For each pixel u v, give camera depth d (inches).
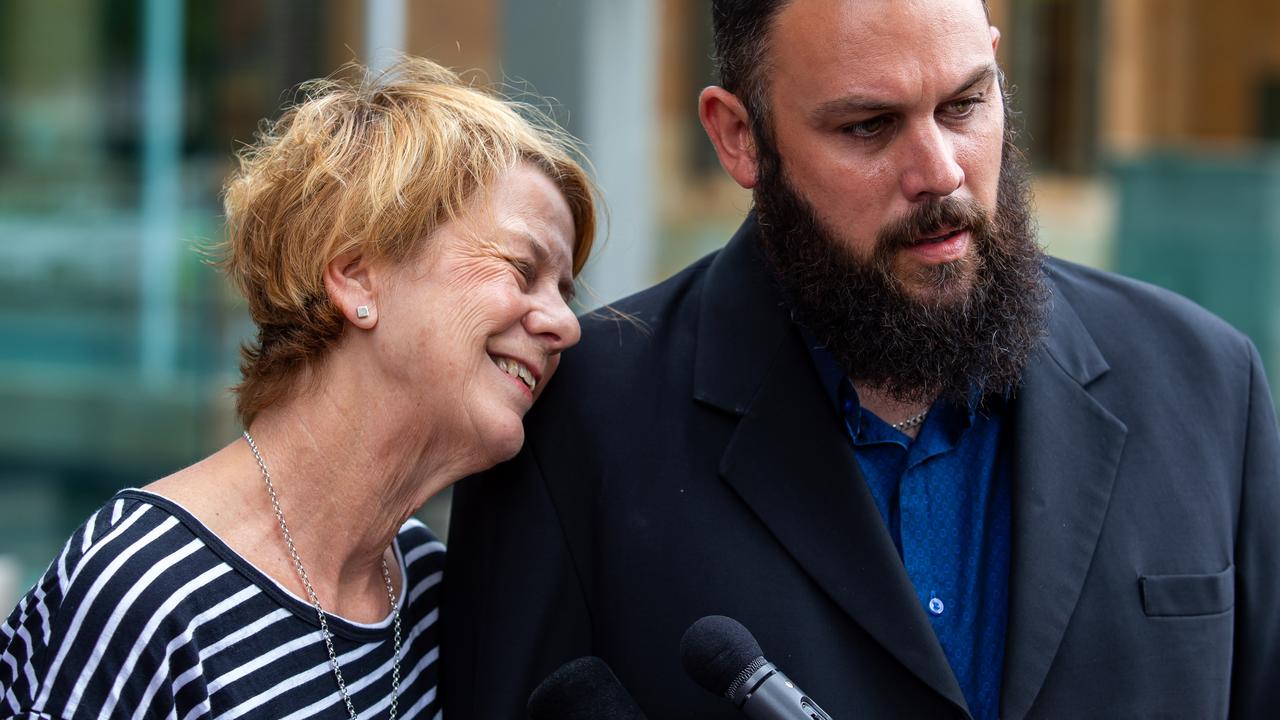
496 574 113.3
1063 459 107.2
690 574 107.2
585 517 112.3
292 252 103.0
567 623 111.6
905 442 109.7
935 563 108.5
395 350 103.0
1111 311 116.0
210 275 337.4
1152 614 104.7
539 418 114.9
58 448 347.6
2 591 245.0
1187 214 366.0
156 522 100.7
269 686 100.8
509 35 255.0
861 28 97.9
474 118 106.5
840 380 109.6
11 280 350.6
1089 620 103.6
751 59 105.9
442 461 106.7
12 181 355.9
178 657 97.5
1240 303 358.6
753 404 110.5
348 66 119.0
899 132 99.6
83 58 356.2
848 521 105.8
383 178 101.7
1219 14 504.1
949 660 106.1
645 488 110.5
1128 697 103.0
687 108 502.9
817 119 100.8
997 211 103.6
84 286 348.8
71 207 352.5
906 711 102.5
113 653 96.2
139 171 352.2
